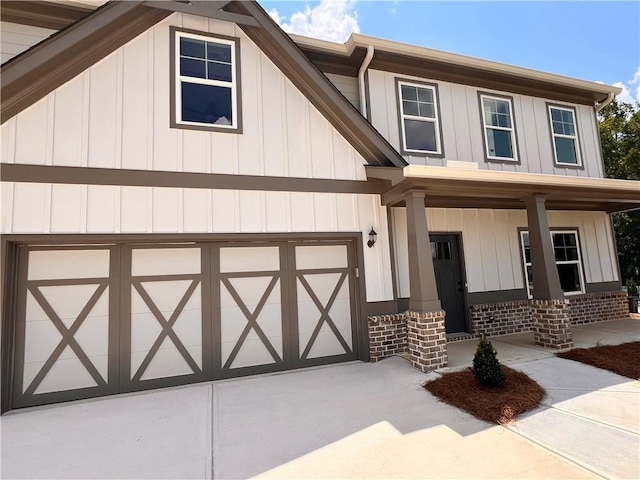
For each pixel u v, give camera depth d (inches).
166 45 224.8
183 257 223.5
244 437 142.7
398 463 121.8
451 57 301.6
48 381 193.5
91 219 200.8
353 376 215.8
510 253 330.3
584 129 377.4
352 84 298.8
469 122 320.8
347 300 256.8
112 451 135.3
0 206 187.3
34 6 227.9
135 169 210.7
